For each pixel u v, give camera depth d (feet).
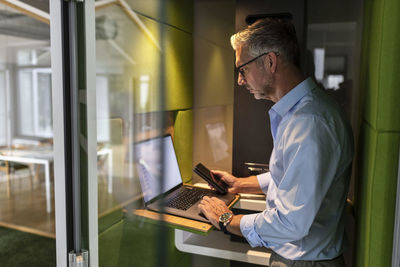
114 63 3.65
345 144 3.26
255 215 3.58
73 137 3.07
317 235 3.48
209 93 5.94
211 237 5.30
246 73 3.77
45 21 3.31
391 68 2.61
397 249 2.40
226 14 5.78
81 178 3.11
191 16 5.52
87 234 3.19
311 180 3.01
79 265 3.14
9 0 3.22
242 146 5.03
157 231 4.80
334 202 3.45
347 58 5.22
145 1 4.18
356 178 4.43
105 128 3.53
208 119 6.02
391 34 2.58
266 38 3.53
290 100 3.51
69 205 3.12
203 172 4.79
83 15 2.97
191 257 6.14
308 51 5.34
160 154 4.67
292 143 3.15
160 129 4.75
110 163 3.64
